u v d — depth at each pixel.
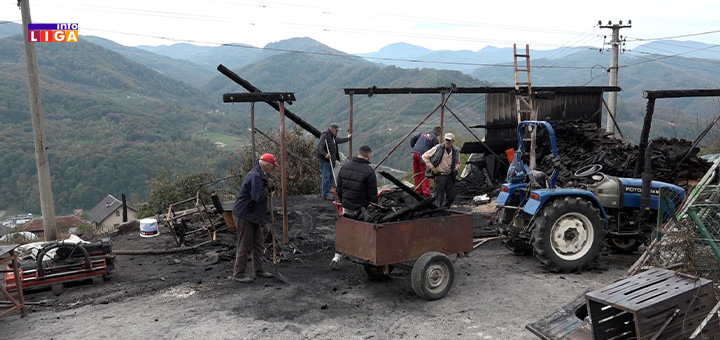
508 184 7.05
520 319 4.79
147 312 5.26
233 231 8.91
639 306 3.22
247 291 5.90
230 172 16.30
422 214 5.78
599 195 6.69
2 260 5.08
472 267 6.72
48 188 10.37
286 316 5.04
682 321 3.39
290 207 10.38
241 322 4.89
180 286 6.18
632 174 10.12
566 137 13.09
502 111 14.01
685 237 4.34
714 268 4.22
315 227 9.03
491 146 13.71
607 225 6.36
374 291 5.83
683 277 3.69
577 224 6.28
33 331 4.85
